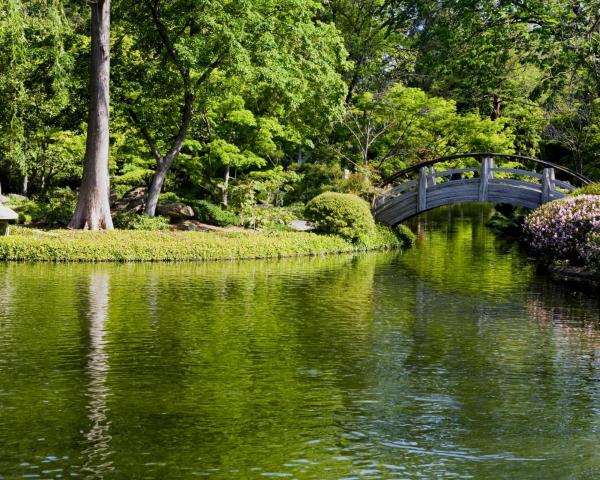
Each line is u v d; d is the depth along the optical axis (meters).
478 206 58.34
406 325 12.26
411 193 28.45
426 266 20.95
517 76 34.91
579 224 19.53
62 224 25.42
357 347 10.64
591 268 18.88
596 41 26.12
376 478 6.22
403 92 31.92
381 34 35.84
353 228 25.36
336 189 29.03
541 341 11.16
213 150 27.61
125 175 28.11
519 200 26.72
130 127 27.55
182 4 23.70
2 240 19.97
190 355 9.97
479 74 30.92
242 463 6.46
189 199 29.70
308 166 31.67
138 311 12.83
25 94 24.00
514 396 8.41
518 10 29.47
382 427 7.38
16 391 8.30
